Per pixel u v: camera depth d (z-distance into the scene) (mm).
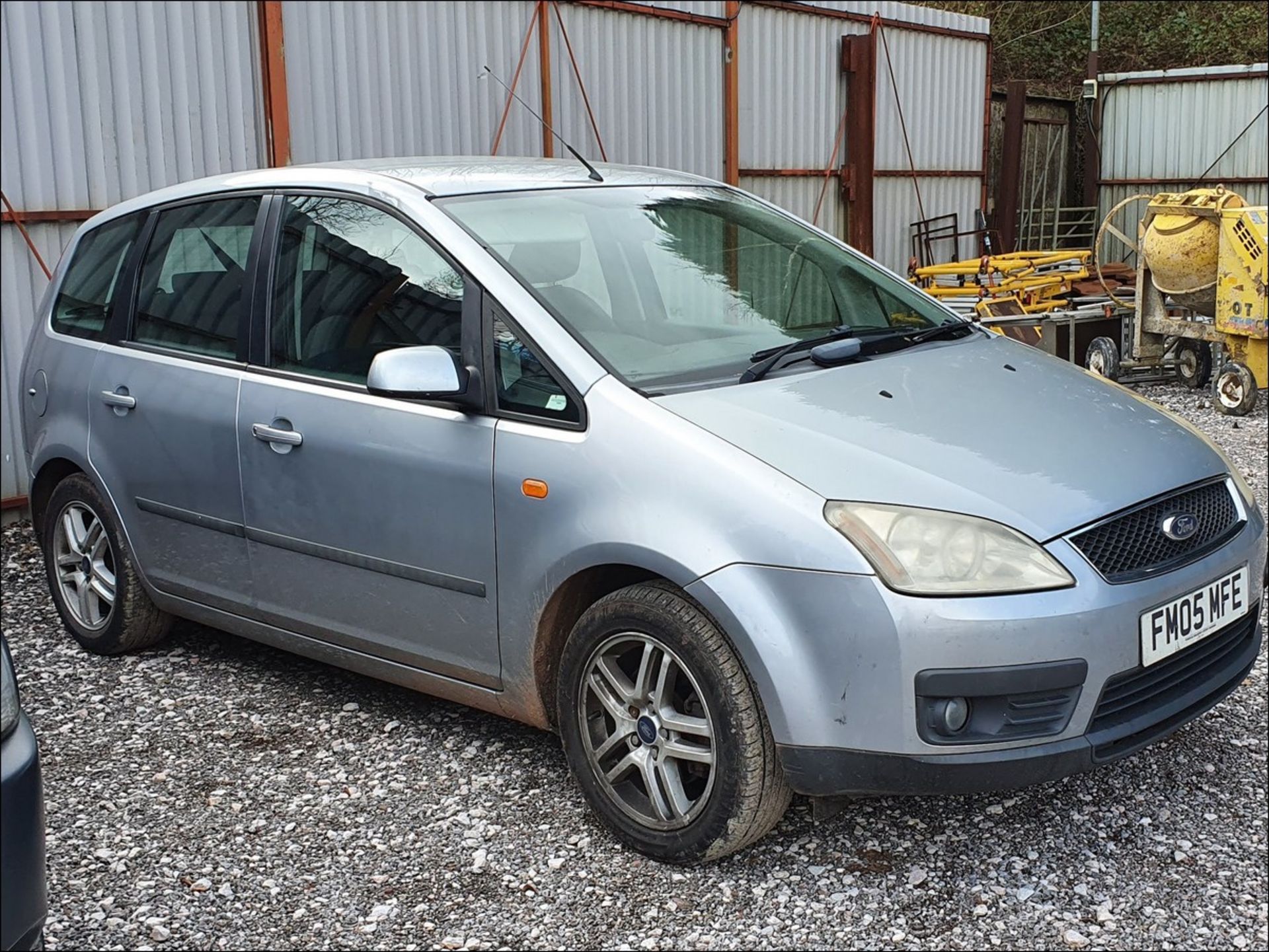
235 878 3123
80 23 7266
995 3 25344
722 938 2828
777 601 2781
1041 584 2723
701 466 2912
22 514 7367
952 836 3246
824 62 13406
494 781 3586
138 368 4309
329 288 3783
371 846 3256
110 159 7488
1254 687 4203
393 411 3490
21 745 2186
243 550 3988
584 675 3180
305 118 8477
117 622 4578
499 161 4195
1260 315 9602
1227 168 17344
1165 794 3467
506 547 3240
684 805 3045
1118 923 2871
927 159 15219
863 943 2799
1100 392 3518
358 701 4191
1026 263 12188
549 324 3266
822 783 2807
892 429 3029
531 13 9828
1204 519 3119
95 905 3018
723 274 3775
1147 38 25438
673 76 11266
